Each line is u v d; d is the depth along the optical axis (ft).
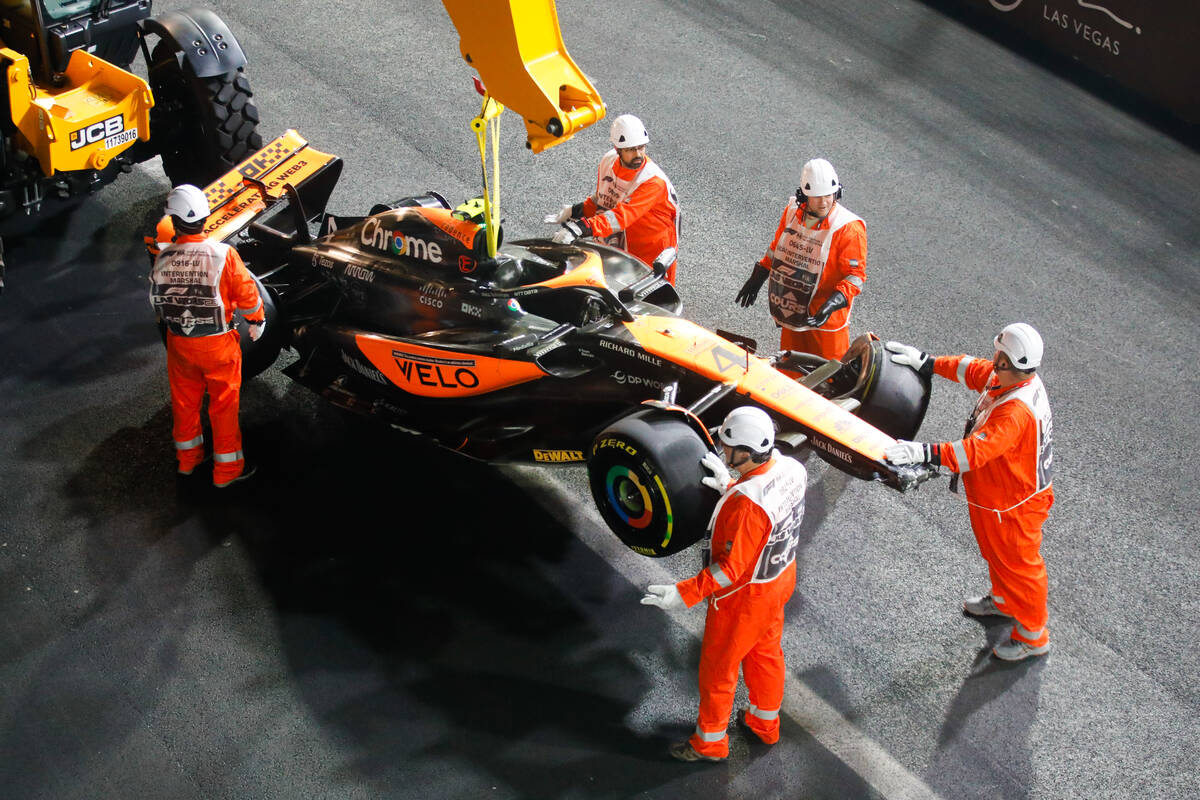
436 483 33.53
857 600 31.45
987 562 32.37
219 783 25.38
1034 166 52.37
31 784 25.07
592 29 57.98
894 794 26.53
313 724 26.71
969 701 28.91
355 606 29.60
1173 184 52.37
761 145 51.19
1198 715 29.12
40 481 32.30
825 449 28.04
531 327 31.19
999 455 27.86
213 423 31.78
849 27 61.26
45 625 28.53
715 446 28.63
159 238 32.04
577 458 29.81
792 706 28.37
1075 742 28.14
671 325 30.55
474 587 30.42
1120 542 34.14
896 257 45.65
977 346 41.42
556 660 28.78
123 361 36.65
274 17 54.95
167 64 41.32
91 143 38.06
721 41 58.49
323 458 33.99
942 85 57.31
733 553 24.17
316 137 47.42
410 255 33.37
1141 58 57.06
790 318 35.99
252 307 31.12
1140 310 44.60
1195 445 38.27
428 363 31.68
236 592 29.71
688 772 26.45
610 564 31.60
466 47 29.32
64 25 38.47
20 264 39.88
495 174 30.73
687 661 29.14
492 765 26.17
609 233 36.11
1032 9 60.85
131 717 26.61
